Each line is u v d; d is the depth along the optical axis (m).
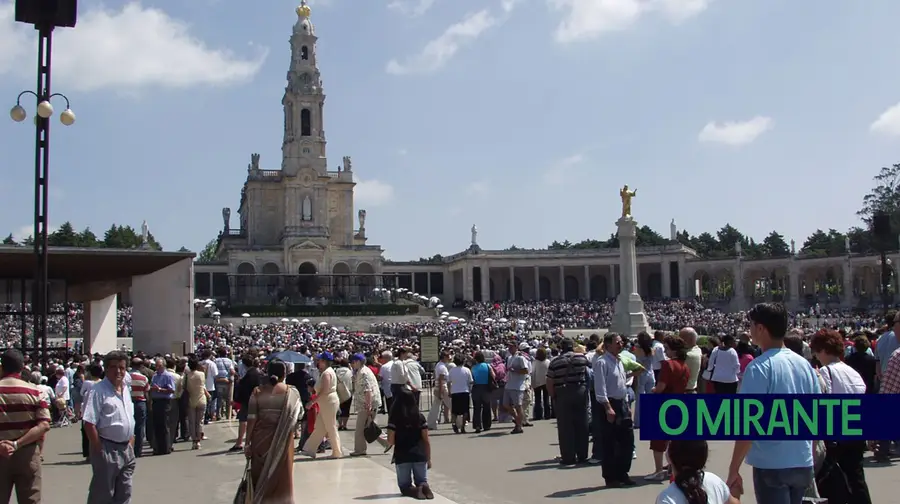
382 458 20.31
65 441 25.61
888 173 108.44
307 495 15.44
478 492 15.34
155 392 21.75
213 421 29.59
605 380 15.49
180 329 42.09
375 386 20.94
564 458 18.12
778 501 8.39
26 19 20.34
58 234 157.75
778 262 118.31
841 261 112.81
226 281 126.50
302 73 125.38
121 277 44.53
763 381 8.48
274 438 12.36
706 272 129.38
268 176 127.69
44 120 21.77
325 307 102.00
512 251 127.69
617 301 56.59
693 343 18.58
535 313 110.62
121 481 12.61
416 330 79.19
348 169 130.38
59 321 81.00
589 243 184.38
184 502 15.37
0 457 11.48
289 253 118.12
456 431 25.00
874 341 23.41
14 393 11.65
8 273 41.47
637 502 14.07
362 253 122.06
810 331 62.84
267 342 65.81
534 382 27.17
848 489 11.17
